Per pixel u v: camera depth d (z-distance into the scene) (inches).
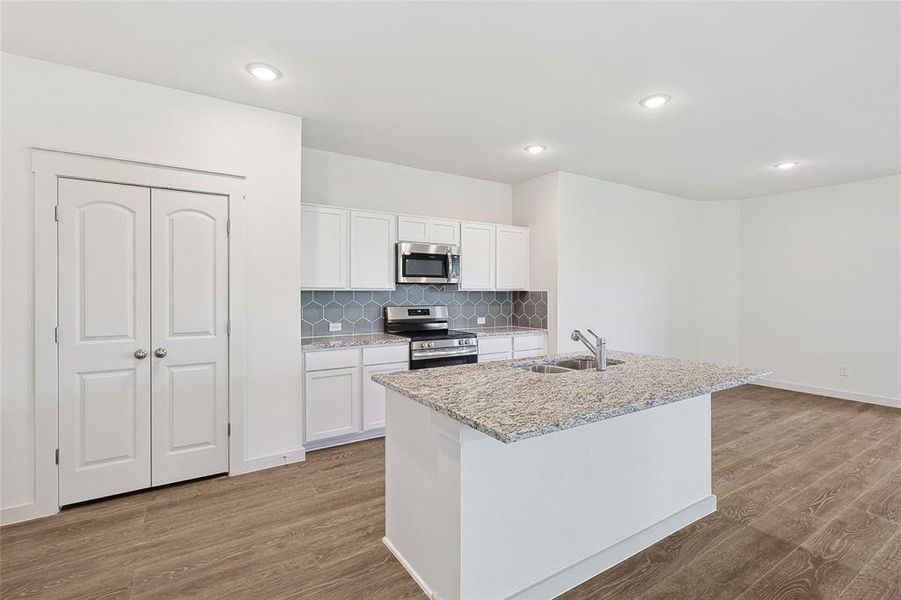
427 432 72.4
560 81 106.6
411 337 158.2
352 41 90.0
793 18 81.0
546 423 56.1
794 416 177.2
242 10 80.1
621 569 80.9
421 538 74.4
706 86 108.9
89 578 76.4
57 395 99.2
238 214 119.0
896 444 144.6
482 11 80.0
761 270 228.8
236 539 88.3
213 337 116.4
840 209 203.6
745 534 91.7
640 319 214.4
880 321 193.2
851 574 78.1
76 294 101.0
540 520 72.8
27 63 95.7
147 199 108.2
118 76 104.3
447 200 190.4
